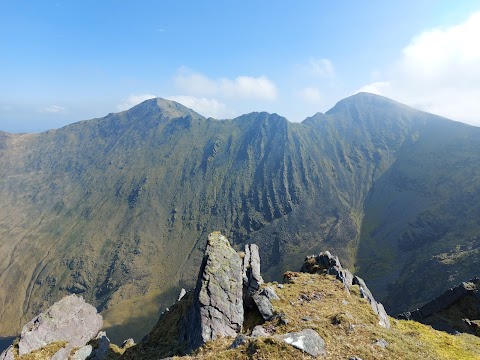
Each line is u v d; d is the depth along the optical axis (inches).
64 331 1624.0
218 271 1285.7
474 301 2124.8
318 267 1845.5
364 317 1206.9
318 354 861.2
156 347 1368.1
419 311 2272.4
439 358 1009.5
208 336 1085.1
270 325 1091.9
